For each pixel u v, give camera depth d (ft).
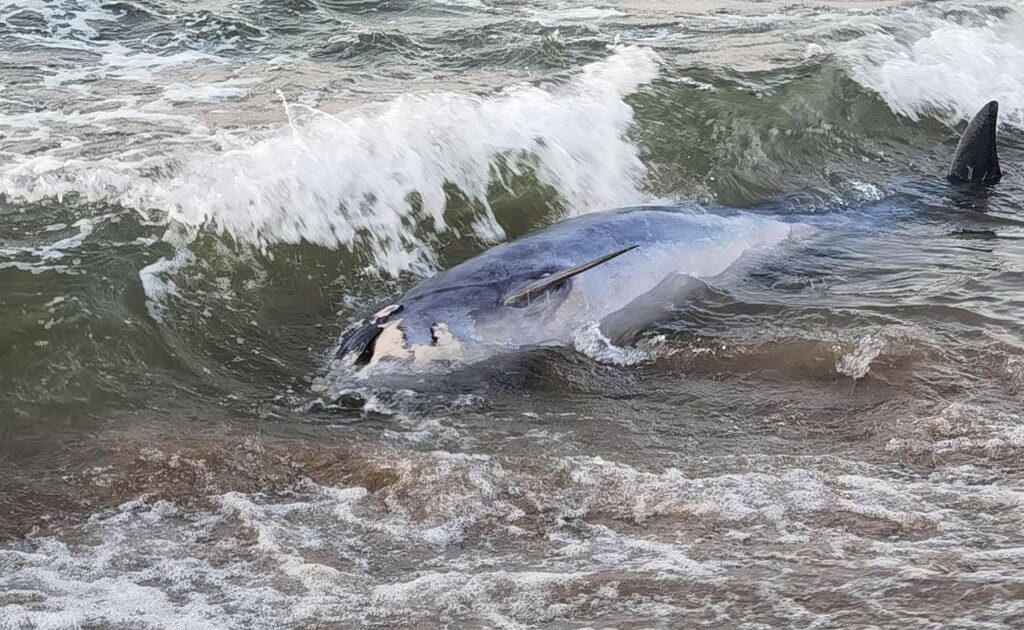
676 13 44.60
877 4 47.09
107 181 25.79
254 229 25.38
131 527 16.06
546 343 22.35
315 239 25.91
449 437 18.86
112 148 27.66
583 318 23.08
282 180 26.68
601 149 31.65
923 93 38.01
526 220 28.89
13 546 15.42
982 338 21.86
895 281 25.21
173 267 23.68
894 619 12.94
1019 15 46.26
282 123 29.89
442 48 38.24
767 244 27.32
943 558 14.43
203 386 20.54
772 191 31.81
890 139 35.70
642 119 33.60
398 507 16.66
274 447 18.45
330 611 13.80
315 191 26.76
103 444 18.38
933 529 15.35
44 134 28.48
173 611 13.75
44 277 22.21
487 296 22.59
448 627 13.37
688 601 13.69
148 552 15.33
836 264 26.43
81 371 20.18
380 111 30.55
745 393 20.39
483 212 28.60
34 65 34.47
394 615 13.69
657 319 23.41
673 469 17.57
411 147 29.07
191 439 18.63
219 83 33.63
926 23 44.01
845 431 18.85
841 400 19.93
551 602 13.84
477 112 31.17
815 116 35.24
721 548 15.07
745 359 21.53
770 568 14.40
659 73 36.47
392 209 27.37
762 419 19.43
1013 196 31.50
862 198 31.45
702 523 15.84
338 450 18.42
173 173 26.40
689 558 14.83
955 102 38.37
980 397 19.69
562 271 23.50
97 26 39.01
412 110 30.66
